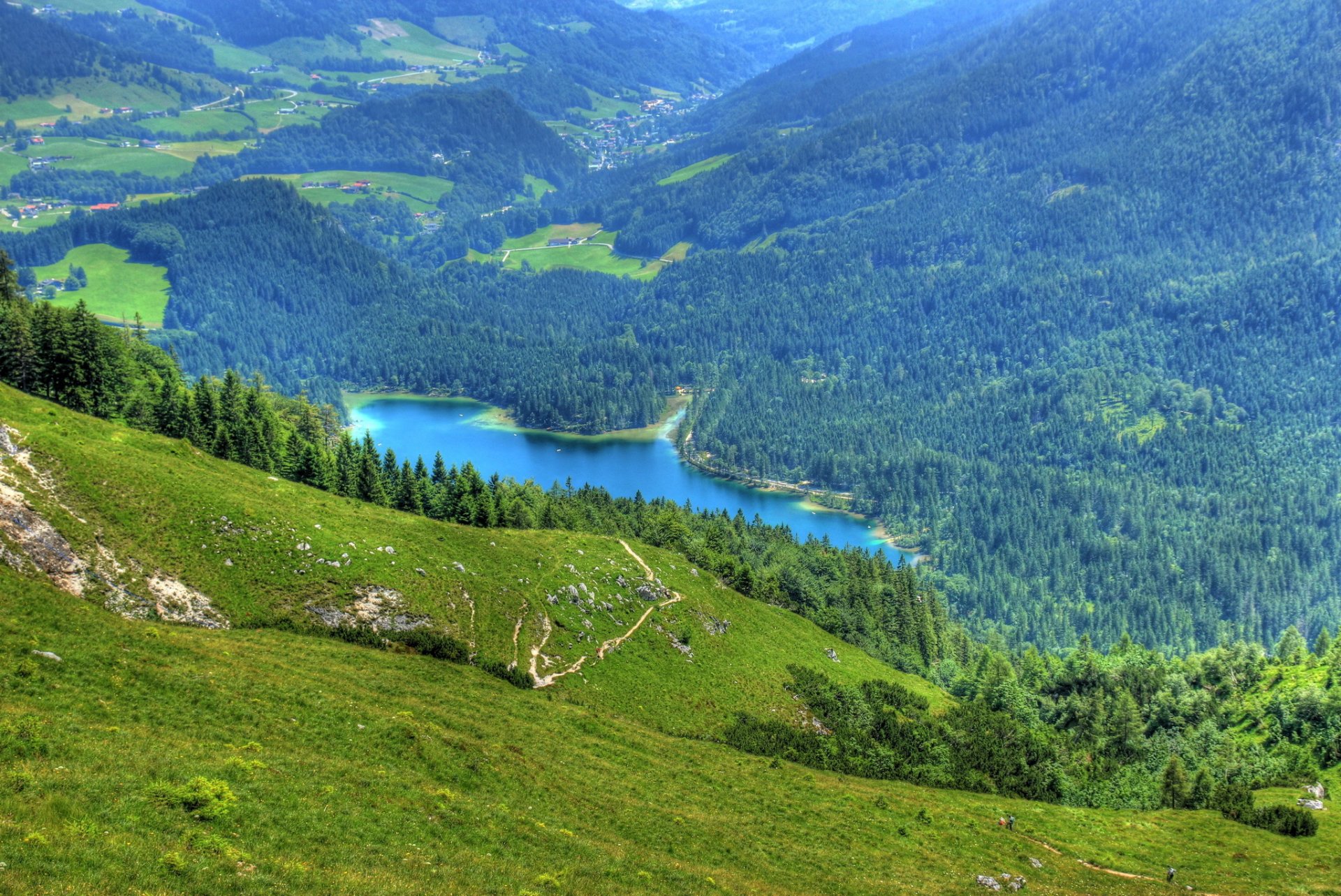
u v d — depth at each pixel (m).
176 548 107.94
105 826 50.00
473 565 140.38
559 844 74.31
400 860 60.16
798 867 88.31
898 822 109.31
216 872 49.88
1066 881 100.50
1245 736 171.00
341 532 128.88
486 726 99.44
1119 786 142.75
